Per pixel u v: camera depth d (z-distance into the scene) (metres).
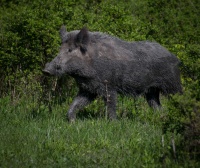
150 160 27.64
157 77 38.47
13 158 28.31
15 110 38.25
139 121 36.31
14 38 40.25
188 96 27.45
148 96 40.12
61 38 36.53
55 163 28.03
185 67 39.75
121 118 36.69
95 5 51.59
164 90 39.12
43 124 34.44
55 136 31.67
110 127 33.72
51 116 36.69
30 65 40.28
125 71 37.00
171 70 38.84
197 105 26.98
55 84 40.84
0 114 36.91
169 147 27.67
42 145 30.39
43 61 40.81
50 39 40.31
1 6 56.00
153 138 31.19
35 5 48.03
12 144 30.16
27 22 40.56
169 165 26.80
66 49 35.84
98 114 38.19
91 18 44.22
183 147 27.77
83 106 37.12
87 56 36.00
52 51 40.31
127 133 32.75
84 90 37.19
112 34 42.09
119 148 29.98
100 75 36.38
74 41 35.78
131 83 37.41
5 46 40.53
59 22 41.88
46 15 43.56
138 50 37.88
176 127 27.83
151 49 38.41
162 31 51.88
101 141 30.70
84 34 35.56
